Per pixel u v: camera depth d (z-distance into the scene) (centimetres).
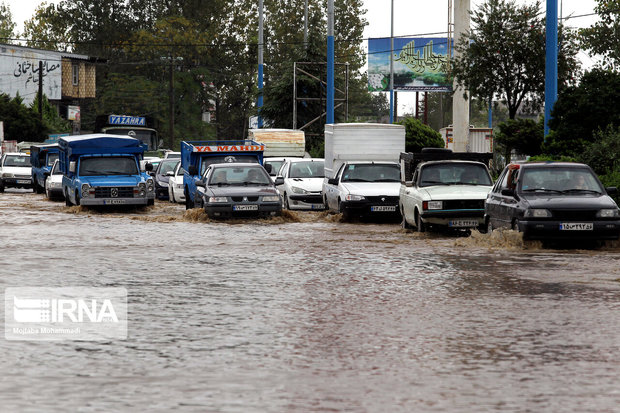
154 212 3953
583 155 3167
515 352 1070
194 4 13325
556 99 3578
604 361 1023
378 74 10075
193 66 13300
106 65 13550
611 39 4922
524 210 2203
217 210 3284
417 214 2777
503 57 4219
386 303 1434
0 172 6378
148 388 903
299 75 7250
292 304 1426
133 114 12731
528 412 821
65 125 11394
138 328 1223
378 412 820
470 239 2466
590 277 1727
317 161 4272
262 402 852
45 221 3338
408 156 3123
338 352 1071
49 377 948
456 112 4788
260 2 7669
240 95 13675
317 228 3009
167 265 1959
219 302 1445
